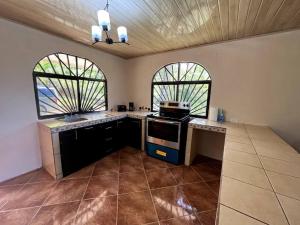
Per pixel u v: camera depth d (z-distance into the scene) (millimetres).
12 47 2018
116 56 3736
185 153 2719
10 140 2102
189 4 1499
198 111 3121
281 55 2162
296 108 2145
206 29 2102
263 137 1785
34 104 2324
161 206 1729
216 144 2941
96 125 2695
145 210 1666
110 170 2492
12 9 1668
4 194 1866
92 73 3248
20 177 2203
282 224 587
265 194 763
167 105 2971
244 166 1054
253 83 2412
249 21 1844
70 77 2822
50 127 2049
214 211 1671
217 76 2730
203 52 2830
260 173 963
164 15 1720
